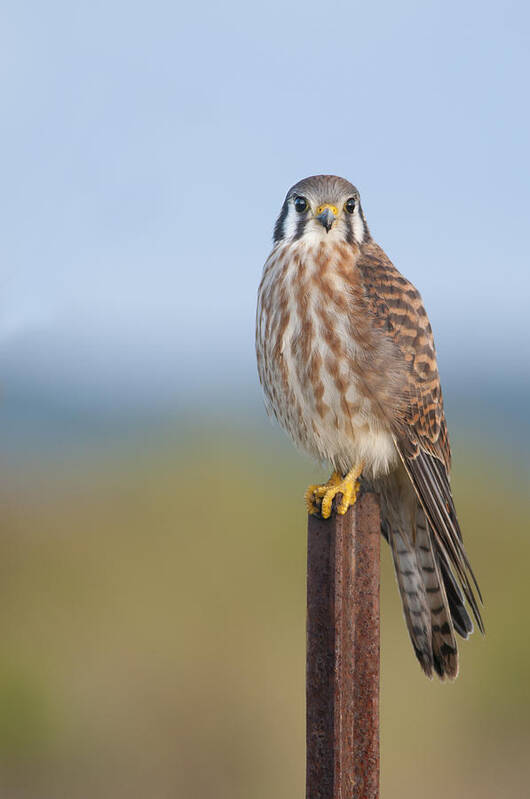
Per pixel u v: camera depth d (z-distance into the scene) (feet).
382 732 40.78
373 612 18.57
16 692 40.78
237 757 39.27
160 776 38.45
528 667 44.39
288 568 50.96
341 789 18.22
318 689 18.54
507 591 49.70
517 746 40.86
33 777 38.42
